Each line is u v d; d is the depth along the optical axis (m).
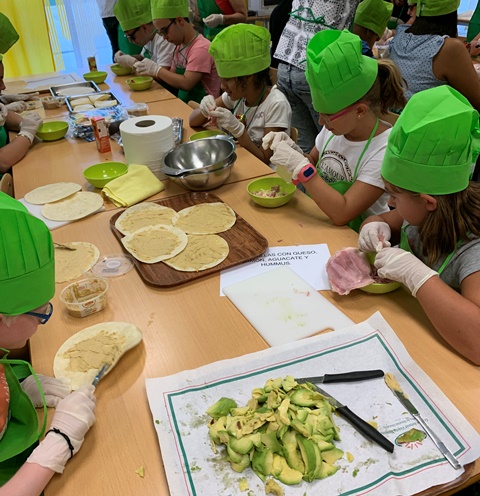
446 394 0.82
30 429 0.77
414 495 0.67
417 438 0.73
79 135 2.23
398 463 0.70
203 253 1.27
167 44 3.21
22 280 0.74
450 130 0.90
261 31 1.92
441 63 2.14
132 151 1.73
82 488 0.71
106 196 1.65
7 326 0.77
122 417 0.82
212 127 2.25
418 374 0.85
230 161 1.63
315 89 1.34
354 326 0.97
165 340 0.99
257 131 2.12
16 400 0.80
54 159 2.01
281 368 0.88
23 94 2.81
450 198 0.99
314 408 0.76
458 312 0.89
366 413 0.78
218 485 0.69
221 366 0.89
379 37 2.89
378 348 0.91
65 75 3.34
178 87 2.94
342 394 0.82
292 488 0.68
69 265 1.26
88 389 0.83
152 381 0.87
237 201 1.56
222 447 0.74
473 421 0.77
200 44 2.90
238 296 1.11
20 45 4.11
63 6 4.27
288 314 1.04
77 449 0.75
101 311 1.09
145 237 1.36
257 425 0.73
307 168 1.37
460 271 0.99
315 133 2.78
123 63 3.32
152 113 2.51
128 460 0.75
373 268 1.16
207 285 1.17
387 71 1.40
